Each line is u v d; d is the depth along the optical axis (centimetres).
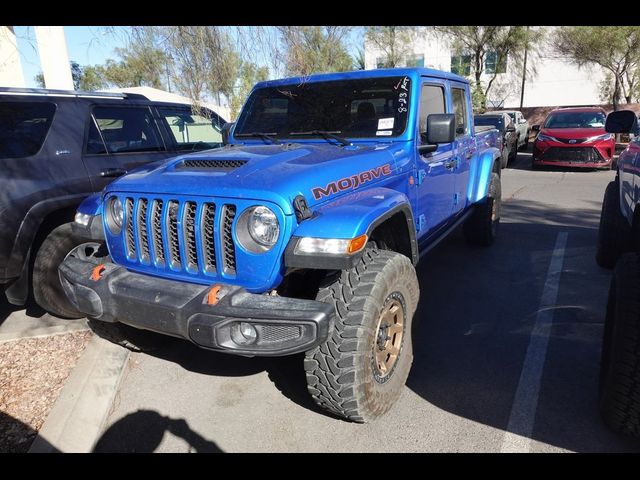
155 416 314
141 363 378
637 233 361
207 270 272
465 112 530
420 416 302
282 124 420
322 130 400
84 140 446
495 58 2623
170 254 283
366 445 280
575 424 290
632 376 246
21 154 402
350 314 263
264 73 565
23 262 394
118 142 479
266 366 370
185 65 499
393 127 380
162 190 281
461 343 391
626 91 2350
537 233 714
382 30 1495
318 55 543
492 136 661
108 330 356
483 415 301
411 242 330
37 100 423
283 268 257
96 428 303
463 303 469
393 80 390
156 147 514
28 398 325
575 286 500
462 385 333
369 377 271
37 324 439
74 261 318
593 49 2091
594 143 1305
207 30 488
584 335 396
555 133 1369
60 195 414
